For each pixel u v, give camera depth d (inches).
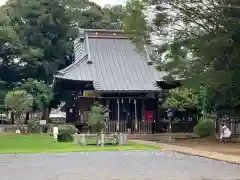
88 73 1813.5
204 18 1208.8
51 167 698.8
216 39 1099.9
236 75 1155.9
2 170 660.7
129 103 1838.1
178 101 1787.6
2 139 1390.3
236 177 583.2
